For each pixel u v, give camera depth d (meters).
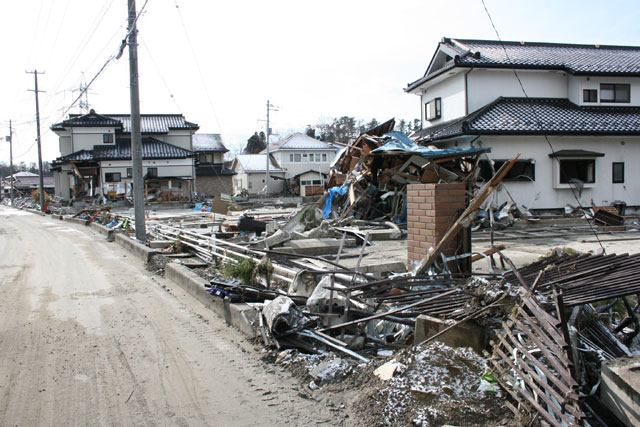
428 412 3.05
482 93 18.36
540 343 2.90
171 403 3.65
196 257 10.48
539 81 18.83
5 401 3.72
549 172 17.22
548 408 2.67
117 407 3.60
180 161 39.09
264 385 3.92
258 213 22.19
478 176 15.79
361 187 14.81
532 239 11.00
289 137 54.81
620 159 17.70
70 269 10.04
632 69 18.58
